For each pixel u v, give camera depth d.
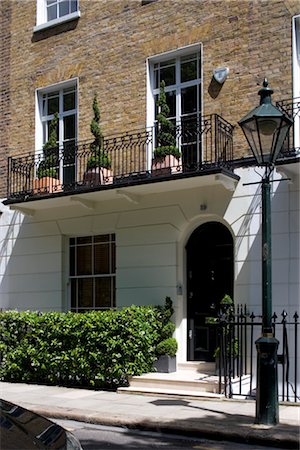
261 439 7.07
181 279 11.73
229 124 11.22
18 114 14.46
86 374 11.05
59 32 13.96
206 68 11.71
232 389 9.77
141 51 12.62
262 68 11.04
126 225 12.30
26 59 14.48
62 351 11.41
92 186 11.81
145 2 12.68
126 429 8.05
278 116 7.61
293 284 10.16
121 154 12.52
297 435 7.09
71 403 9.48
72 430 8.00
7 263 14.03
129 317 10.74
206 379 10.23
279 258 10.32
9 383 11.96
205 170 10.43
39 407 9.12
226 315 9.88
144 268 11.98
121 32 12.97
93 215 12.80
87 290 13.02
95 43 13.34
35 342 11.88
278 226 10.38
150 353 11.07
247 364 10.45
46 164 12.98
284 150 10.15
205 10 11.85
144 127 12.41
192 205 11.48
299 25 10.87
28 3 14.65
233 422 7.82
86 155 12.98
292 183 10.30
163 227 11.83
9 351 12.21
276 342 7.69
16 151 14.38
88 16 13.53
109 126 12.89
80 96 13.42
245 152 11.03
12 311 12.47
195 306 11.70
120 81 12.85
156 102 12.55
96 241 13.01
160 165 11.22
